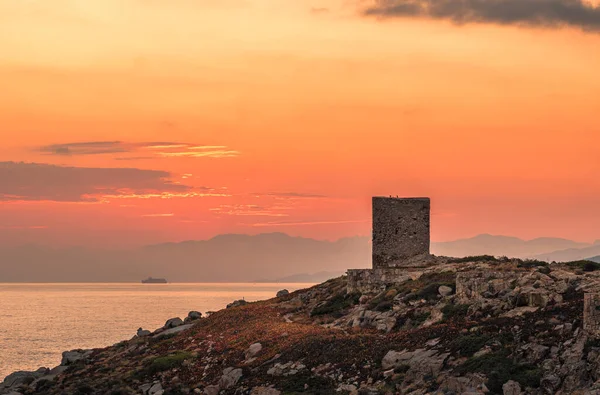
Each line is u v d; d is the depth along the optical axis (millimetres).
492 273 88125
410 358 73375
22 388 99625
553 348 65688
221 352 94875
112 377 95875
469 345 70875
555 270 89688
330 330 92312
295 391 75062
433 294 92875
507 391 61469
